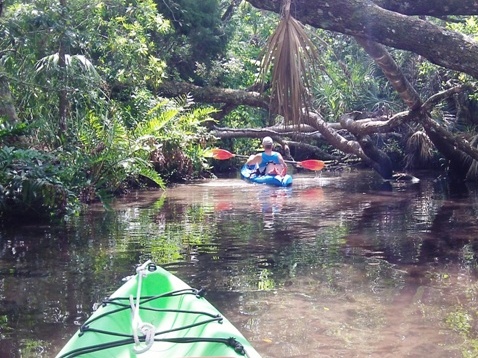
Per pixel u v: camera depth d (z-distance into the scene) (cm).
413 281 509
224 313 432
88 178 1001
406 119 1066
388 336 388
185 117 1341
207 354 319
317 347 372
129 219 812
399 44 648
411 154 1628
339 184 1263
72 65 987
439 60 644
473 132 1440
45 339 386
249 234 705
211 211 886
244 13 2011
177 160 1328
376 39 650
